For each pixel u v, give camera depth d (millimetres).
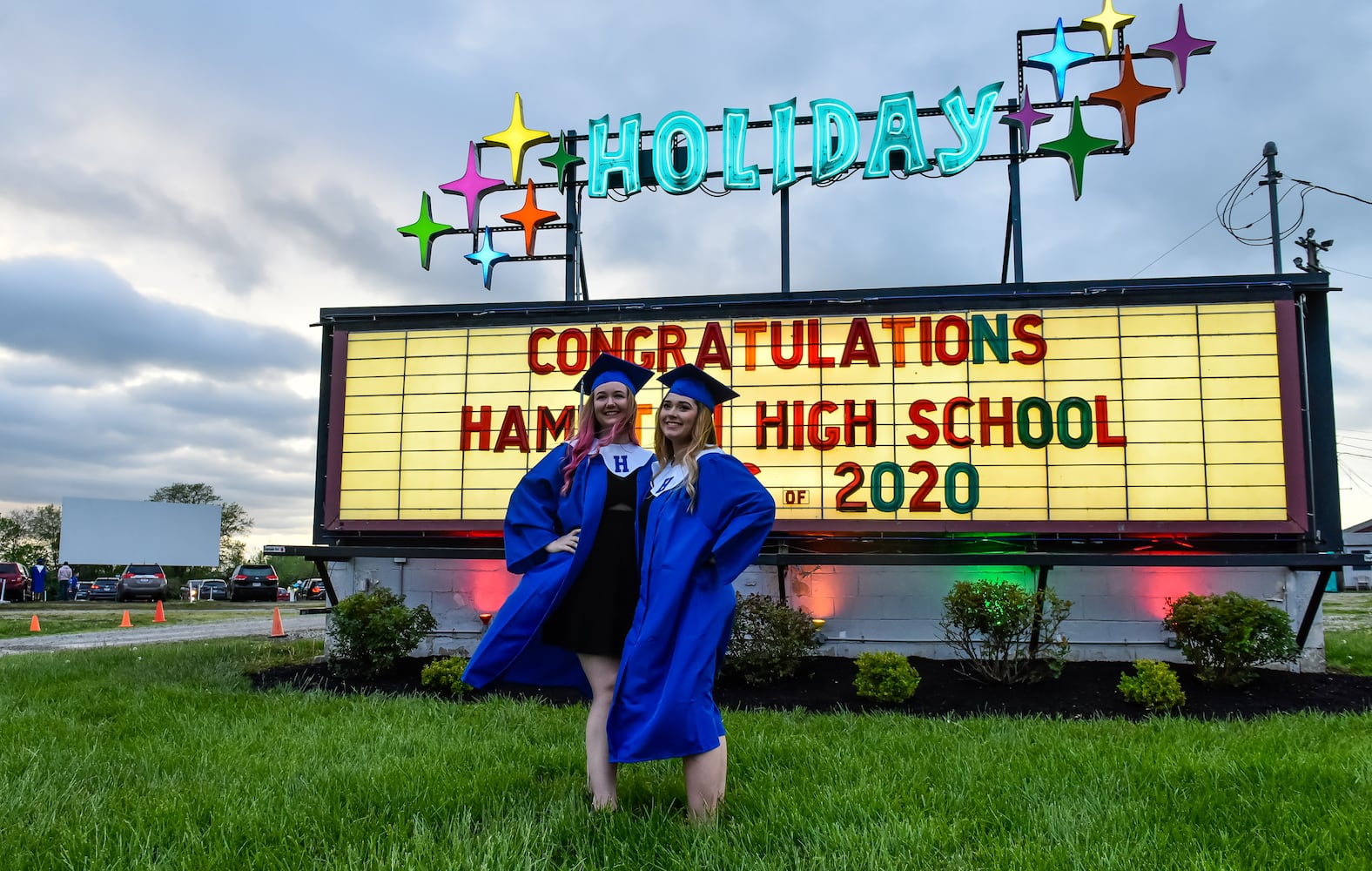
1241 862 3096
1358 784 4004
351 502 9391
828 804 3713
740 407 8938
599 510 3902
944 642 9000
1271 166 9352
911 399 8703
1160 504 8281
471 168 11367
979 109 9922
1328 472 8336
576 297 10891
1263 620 7520
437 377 9438
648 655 3479
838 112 10234
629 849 3223
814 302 8945
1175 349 8422
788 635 8156
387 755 4750
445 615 9891
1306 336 8523
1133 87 9820
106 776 4348
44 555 64000
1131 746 5055
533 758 4746
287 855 3150
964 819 3582
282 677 8688
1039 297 8664
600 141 10688
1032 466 8484
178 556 37938
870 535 8672
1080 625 8914
